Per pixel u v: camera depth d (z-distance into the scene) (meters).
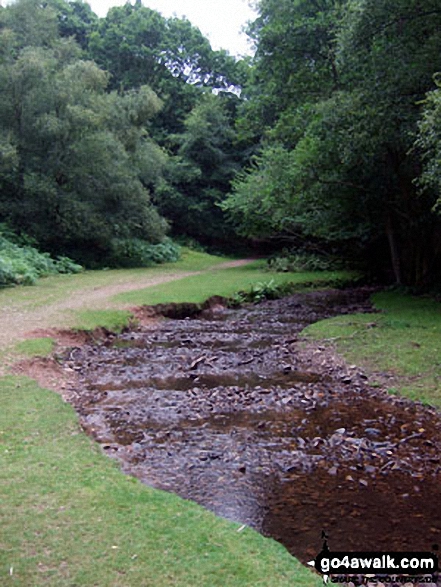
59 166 22.80
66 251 24.58
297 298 18.22
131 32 41.81
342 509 4.37
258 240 35.88
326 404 7.06
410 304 14.88
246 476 4.95
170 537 3.54
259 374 8.55
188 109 42.66
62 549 3.32
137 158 28.12
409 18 11.52
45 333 9.96
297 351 10.12
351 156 13.75
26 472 4.45
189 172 37.62
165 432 5.98
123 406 6.83
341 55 13.01
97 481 4.37
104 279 19.41
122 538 3.48
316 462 5.30
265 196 20.70
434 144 9.66
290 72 18.22
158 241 29.30
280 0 18.14
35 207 22.42
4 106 22.17
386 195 17.11
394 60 11.96
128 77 41.06
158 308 13.95
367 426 6.27
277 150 20.66
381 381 7.85
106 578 3.05
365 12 11.41
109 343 10.70
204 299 15.38
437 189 11.99
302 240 27.97
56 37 28.12
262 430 6.13
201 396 7.31
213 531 3.67
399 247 19.42
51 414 6.02
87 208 23.20
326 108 13.81
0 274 16.02
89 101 24.17
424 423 6.34
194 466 5.13
